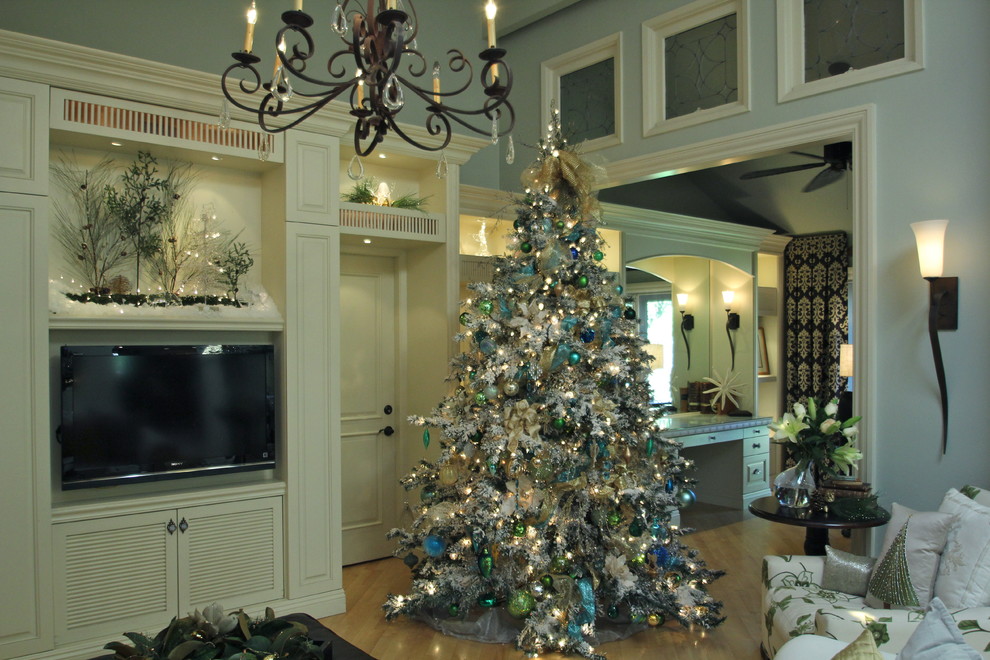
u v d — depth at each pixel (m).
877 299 3.42
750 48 3.88
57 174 3.36
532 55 5.11
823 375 7.16
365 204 4.12
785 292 7.46
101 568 3.15
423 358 4.63
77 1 3.68
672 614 3.37
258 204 3.93
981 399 3.10
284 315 3.64
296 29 1.86
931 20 3.27
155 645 1.91
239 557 3.50
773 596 2.91
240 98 3.50
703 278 7.17
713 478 6.38
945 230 3.21
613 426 3.38
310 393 3.70
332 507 3.75
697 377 7.13
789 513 3.42
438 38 5.12
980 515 2.45
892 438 3.38
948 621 1.52
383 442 4.73
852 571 2.87
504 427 3.27
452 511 3.43
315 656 1.96
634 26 4.45
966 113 3.16
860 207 3.45
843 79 3.53
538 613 3.21
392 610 3.54
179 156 3.57
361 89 2.25
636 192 6.87
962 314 3.16
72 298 3.20
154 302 3.36
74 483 3.16
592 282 3.57
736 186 7.16
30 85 3.01
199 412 3.47
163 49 3.96
